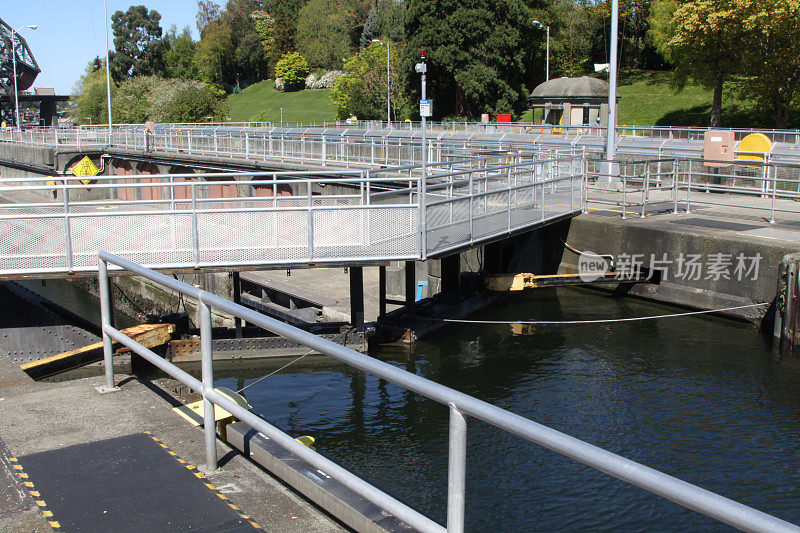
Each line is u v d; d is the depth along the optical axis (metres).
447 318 17.03
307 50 131.88
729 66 56.81
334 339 15.04
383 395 12.84
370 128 69.31
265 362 14.62
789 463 9.61
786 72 52.12
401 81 80.44
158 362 4.38
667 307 17.69
